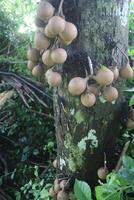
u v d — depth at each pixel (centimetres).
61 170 85
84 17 70
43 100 130
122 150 84
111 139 79
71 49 71
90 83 70
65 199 81
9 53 182
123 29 73
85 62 71
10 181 138
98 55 71
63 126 80
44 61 68
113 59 72
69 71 73
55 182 85
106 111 75
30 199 121
